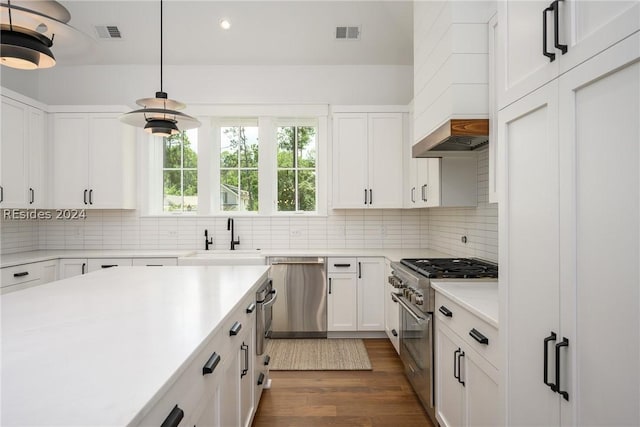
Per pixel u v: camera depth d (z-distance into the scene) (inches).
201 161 163.5
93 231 162.6
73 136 149.4
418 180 138.0
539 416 41.7
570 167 36.0
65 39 57.5
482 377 59.1
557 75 38.0
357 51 159.3
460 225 128.0
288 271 145.6
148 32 149.4
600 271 32.5
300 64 165.0
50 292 68.3
